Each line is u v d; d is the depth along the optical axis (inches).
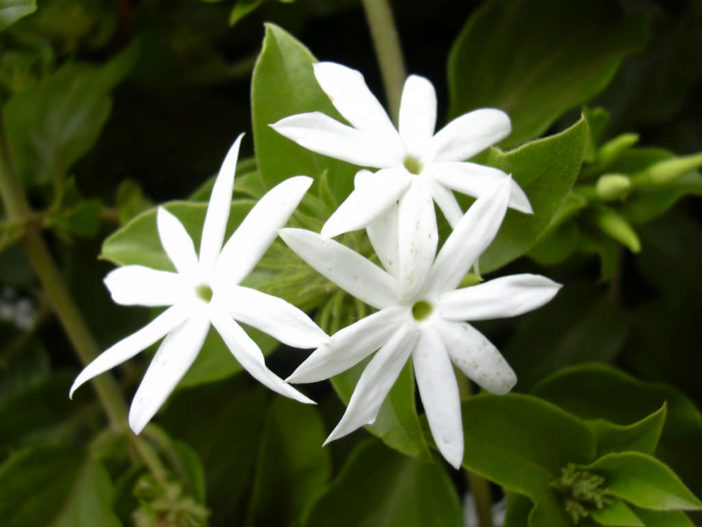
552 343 6.9
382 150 4.6
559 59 6.7
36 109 7.1
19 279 7.9
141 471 6.5
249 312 4.4
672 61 7.2
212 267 4.6
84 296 7.5
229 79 7.9
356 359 4.3
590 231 6.1
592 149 6.0
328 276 4.3
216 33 7.7
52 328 8.3
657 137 7.3
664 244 7.2
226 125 7.8
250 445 7.1
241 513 7.1
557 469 5.5
